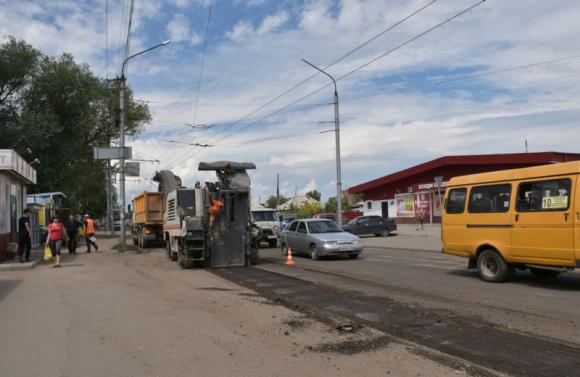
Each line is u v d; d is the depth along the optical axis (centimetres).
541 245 1097
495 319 816
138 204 3250
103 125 5228
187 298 1060
